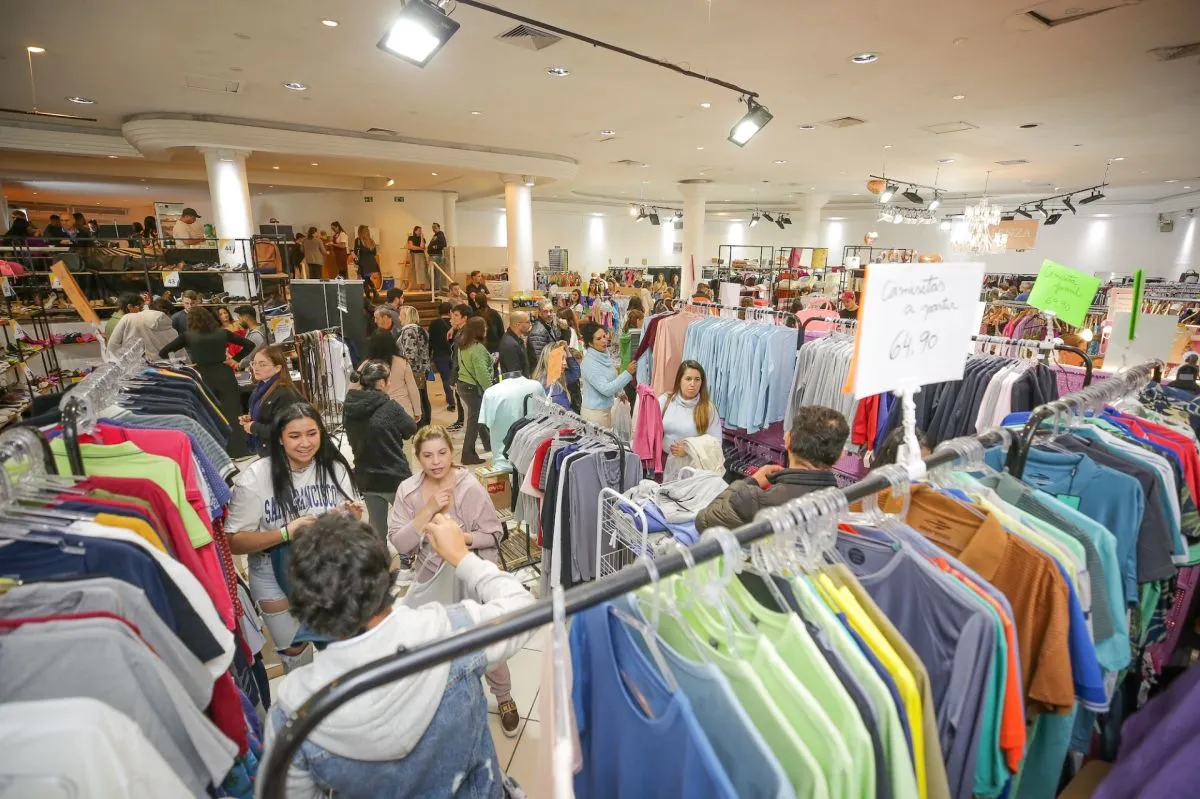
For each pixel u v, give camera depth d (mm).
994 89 6199
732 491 1700
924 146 9344
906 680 890
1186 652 1933
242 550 1946
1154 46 4875
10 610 1015
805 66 5527
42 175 12031
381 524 3242
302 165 10414
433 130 8609
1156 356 2152
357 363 6641
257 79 6086
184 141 7676
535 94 6598
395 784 945
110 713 839
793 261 13703
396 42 3412
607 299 11461
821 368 3498
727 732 812
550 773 927
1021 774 1264
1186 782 907
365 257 13000
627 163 11578
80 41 4992
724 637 931
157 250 7812
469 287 11555
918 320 1076
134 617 1087
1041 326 7203
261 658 2182
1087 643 1146
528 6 4277
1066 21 4398
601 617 964
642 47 5074
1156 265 16141
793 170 12188
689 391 3213
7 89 6434
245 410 5520
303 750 869
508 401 3730
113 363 2074
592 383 4180
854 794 802
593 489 2596
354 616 936
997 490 1431
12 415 3805
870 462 3264
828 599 1000
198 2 4199
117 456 1554
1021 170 11570
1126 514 1434
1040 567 1137
